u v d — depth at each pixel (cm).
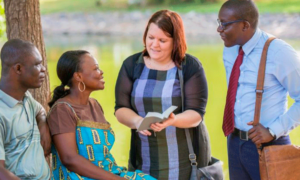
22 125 293
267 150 333
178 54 357
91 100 337
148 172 366
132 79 367
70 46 1680
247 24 334
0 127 282
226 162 609
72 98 324
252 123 334
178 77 358
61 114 311
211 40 1672
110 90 1001
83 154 314
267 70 333
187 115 350
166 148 361
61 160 309
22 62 290
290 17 1766
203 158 367
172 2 2166
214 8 2038
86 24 2017
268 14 1828
